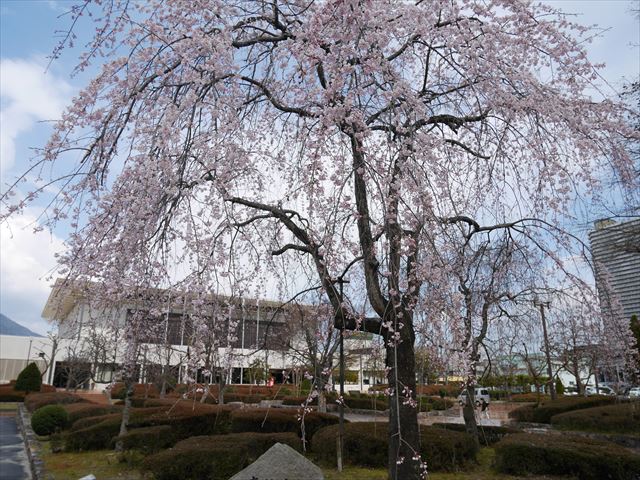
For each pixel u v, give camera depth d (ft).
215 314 13.78
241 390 69.97
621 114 15.47
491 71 14.05
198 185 13.07
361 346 31.58
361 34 12.37
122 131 12.37
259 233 18.33
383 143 13.69
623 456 21.02
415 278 13.35
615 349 23.36
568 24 14.87
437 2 14.42
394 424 14.76
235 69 12.94
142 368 41.01
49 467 23.80
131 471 22.80
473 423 27.20
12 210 11.18
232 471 20.70
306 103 15.03
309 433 28.84
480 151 16.74
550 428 42.47
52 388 82.84
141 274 12.97
